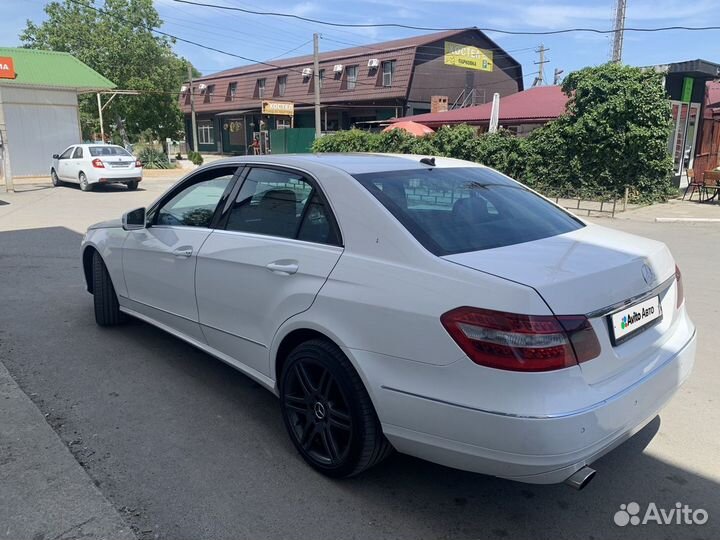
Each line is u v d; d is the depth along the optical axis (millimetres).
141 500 2867
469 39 38969
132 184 19609
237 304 3533
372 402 2742
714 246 9656
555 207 3752
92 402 3904
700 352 4758
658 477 3094
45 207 14594
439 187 3336
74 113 24953
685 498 2926
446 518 2781
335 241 3025
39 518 2713
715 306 6055
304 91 41594
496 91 41844
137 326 5426
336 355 2898
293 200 3355
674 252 9109
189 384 4215
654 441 3430
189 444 3402
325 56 42062
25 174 24094
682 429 3557
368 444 2838
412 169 3459
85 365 4512
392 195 3053
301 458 3271
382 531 2686
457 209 3158
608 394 2430
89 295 6434
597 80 16000
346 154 3795
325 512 2811
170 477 3066
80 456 3244
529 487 3037
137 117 36750
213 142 51375
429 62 36500
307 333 3113
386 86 36562
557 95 22312
